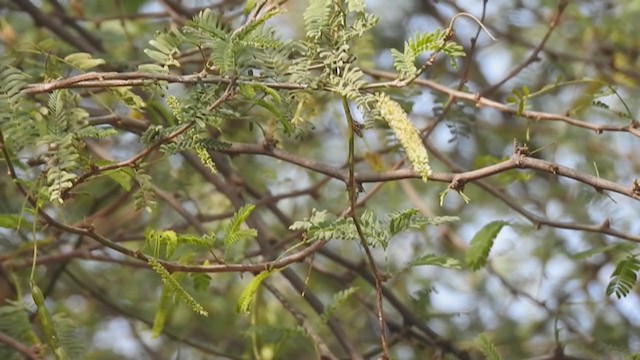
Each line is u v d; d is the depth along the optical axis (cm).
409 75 233
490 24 319
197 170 282
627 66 309
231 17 277
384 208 308
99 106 285
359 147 306
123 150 299
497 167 240
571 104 296
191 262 258
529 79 311
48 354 265
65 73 273
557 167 239
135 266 283
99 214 288
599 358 290
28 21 302
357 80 232
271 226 310
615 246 260
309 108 254
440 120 270
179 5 293
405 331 281
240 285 314
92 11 311
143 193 239
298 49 241
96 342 319
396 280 318
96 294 294
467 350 280
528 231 307
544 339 310
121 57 284
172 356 319
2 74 237
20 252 276
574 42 314
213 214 298
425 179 226
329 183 313
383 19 325
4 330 262
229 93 235
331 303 263
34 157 254
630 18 307
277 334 271
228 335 310
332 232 238
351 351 266
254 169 308
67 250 297
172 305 263
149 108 257
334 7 236
